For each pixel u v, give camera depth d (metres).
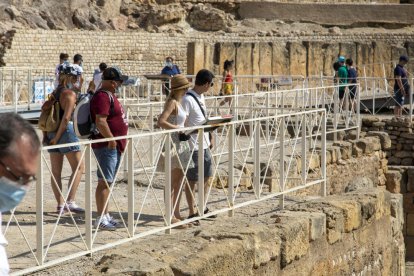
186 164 11.82
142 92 33.53
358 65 48.44
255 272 9.84
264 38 50.28
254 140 12.96
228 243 9.41
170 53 48.12
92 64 45.59
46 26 45.88
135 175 15.67
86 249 9.82
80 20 48.03
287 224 10.67
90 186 9.78
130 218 10.38
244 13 54.22
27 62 42.91
